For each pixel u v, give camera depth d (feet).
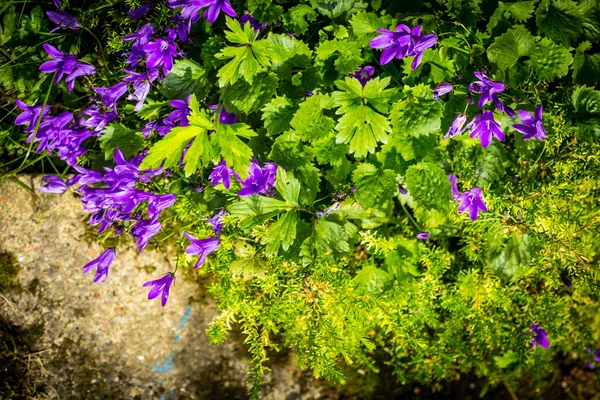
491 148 2.15
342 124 1.94
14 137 2.29
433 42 1.91
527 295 2.28
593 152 2.11
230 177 2.03
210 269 2.24
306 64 2.05
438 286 2.21
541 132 1.97
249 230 2.11
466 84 2.09
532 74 2.10
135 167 1.98
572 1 2.11
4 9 2.21
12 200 2.33
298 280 2.11
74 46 2.22
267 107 2.04
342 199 2.10
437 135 2.12
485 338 2.29
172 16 2.05
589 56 2.14
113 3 2.17
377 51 2.15
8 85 2.22
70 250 2.34
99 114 2.09
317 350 2.06
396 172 2.06
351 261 2.34
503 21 2.10
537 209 2.11
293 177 2.06
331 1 2.07
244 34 1.91
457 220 2.18
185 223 2.26
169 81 2.06
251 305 2.11
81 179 2.04
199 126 1.86
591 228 2.18
